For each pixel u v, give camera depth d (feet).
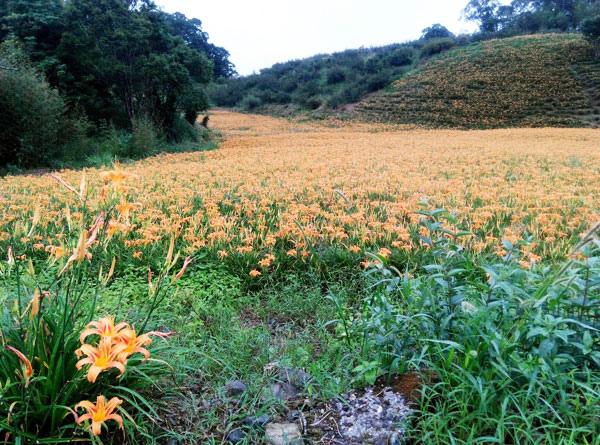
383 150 64.85
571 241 19.77
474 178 38.29
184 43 87.30
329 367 10.16
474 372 8.21
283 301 15.24
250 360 10.99
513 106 143.64
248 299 15.28
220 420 8.79
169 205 28.09
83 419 6.76
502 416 7.18
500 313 8.97
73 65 68.59
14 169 51.72
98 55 71.36
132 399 8.52
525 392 7.77
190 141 88.43
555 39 190.90
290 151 66.54
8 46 58.80
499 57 181.37
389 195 30.01
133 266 16.90
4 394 7.32
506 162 49.06
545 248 19.06
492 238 19.36
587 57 164.35
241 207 26.68
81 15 70.44
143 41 77.56
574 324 8.73
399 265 17.88
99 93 74.59
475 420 7.79
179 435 8.18
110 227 8.98
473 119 141.90
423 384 8.56
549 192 31.71
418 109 157.28
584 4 236.02
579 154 54.44
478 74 170.81
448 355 8.46
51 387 7.41
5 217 23.82
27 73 55.31
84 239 7.81
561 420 7.32
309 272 17.61
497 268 10.16
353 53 253.24
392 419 8.32
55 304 9.09
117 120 76.59
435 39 233.96
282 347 11.58
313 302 14.79
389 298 11.82
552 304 8.48
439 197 28.43
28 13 65.62
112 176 8.69
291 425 8.52
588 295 9.03
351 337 11.06
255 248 19.98
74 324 8.88
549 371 7.64
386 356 9.61
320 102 188.75
